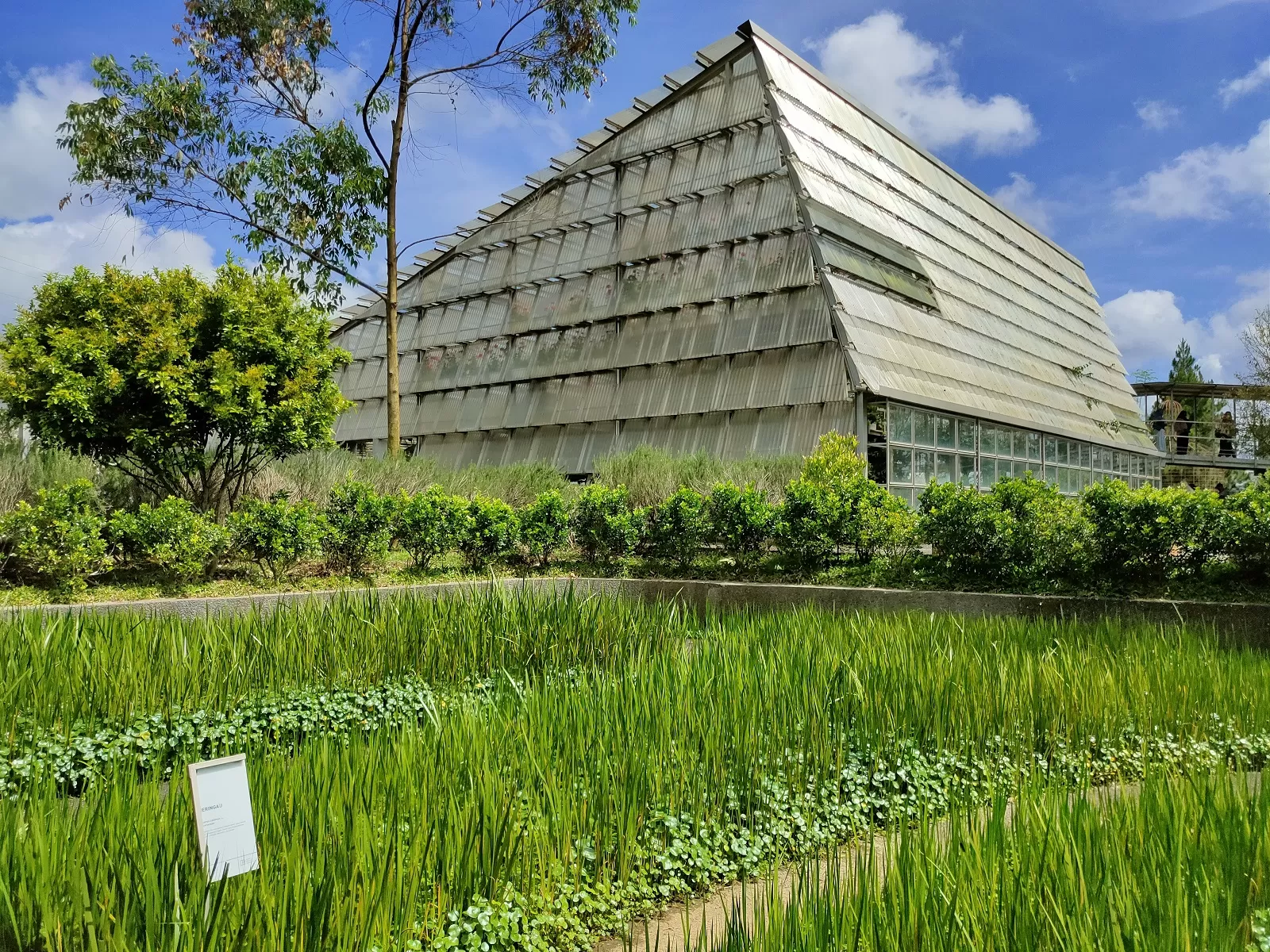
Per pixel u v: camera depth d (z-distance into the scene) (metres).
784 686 4.88
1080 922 2.42
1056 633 6.76
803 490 12.30
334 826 2.89
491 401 31.70
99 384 10.22
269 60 17.45
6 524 8.84
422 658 6.39
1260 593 8.83
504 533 12.63
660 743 4.14
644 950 3.23
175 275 11.41
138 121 17.14
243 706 5.31
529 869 3.19
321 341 12.66
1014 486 10.81
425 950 2.72
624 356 27.47
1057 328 40.47
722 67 27.39
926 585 10.88
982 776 4.59
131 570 10.09
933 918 2.44
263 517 10.39
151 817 2.88
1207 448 50.47
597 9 18.69
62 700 4.87
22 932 2.35
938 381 25.05
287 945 2.36
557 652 6.71
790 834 4.04
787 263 24.19
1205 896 2.52
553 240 31.36
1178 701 5.36
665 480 17.14
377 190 18.55
